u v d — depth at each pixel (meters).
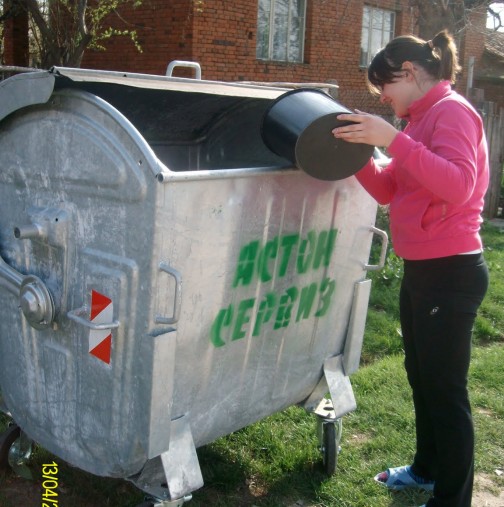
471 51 19.88
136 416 2.21
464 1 10.52
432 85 2.52
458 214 2.47
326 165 2.37
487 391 4.26
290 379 2.84
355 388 4.14
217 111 3.23
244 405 2.66
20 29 12.20
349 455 3.38
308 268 2.64
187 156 3.36
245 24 12.37
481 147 2.48
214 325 2.33
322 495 3.05
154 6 11.84
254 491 3.07
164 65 11.94
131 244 2.06
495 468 3.40
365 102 13.33
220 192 2.15
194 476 2.38
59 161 2.22
